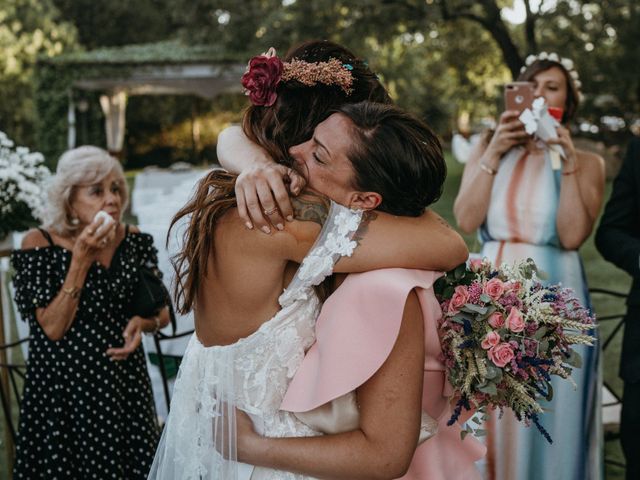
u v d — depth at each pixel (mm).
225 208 1327
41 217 2678
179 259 1406
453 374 1342
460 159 12797
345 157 1265
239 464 1430
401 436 1249
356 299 1268
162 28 27953
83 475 2414
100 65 17844
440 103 22312
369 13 13133
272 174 1271
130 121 24312
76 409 2398
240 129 1463
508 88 2732
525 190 2732
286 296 1324
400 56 16875
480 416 1491
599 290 3174
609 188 13625
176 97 24375
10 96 20906
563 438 2529
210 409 1384
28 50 20766
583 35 14062
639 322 2604
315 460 1292
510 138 2740
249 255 1292
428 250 1296
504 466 2545
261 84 1361
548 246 2740
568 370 1380
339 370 1247
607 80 14812
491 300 1322
